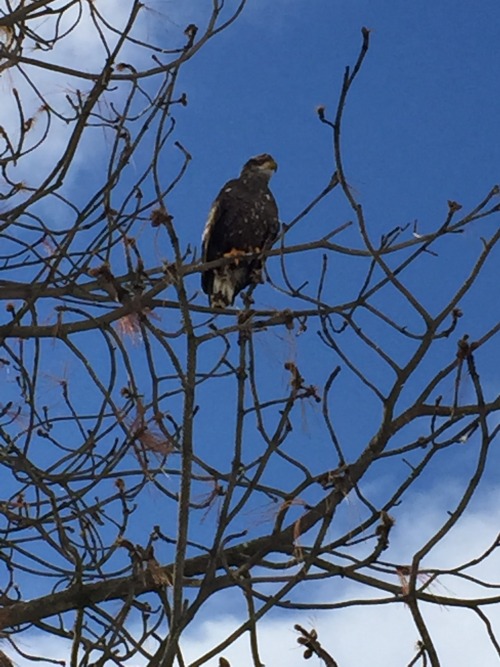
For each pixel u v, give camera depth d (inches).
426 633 185.5
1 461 210.1
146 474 199.9
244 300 205.6
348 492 185.0
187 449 174.9
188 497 174.2
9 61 217.8
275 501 189.0
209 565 174.2
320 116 192.5
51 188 211.9
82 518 209.0
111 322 223.6
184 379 176.6
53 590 211.5
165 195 209.8
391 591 194.1
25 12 216.4
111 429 213.2
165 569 207.9
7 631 204.8
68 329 226.8
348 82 189.5
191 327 177.8
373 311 195.9
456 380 187.0
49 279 216.4
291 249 222.8
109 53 210.5
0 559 212.7
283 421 179.5
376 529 184.7
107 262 206.8
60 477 212.4
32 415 208.7
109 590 207.5
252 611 182.9
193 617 171.5
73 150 210.4
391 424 193.5
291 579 180.7
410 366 193.0
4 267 226.1
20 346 222.5
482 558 189.6
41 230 225.1
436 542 184.9
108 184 209.5
